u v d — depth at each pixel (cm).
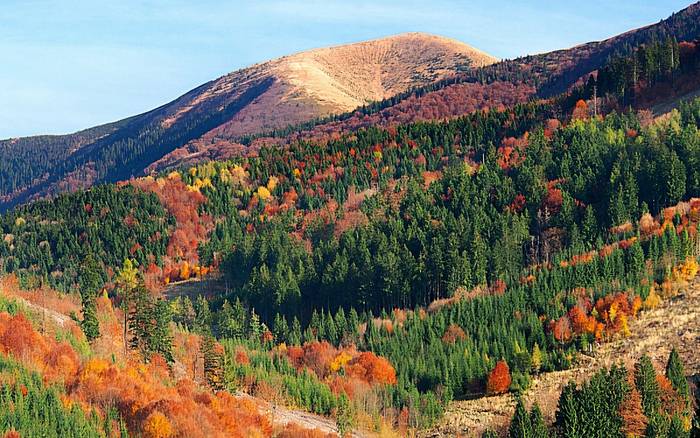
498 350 15588
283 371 16650
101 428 10944
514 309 17038
